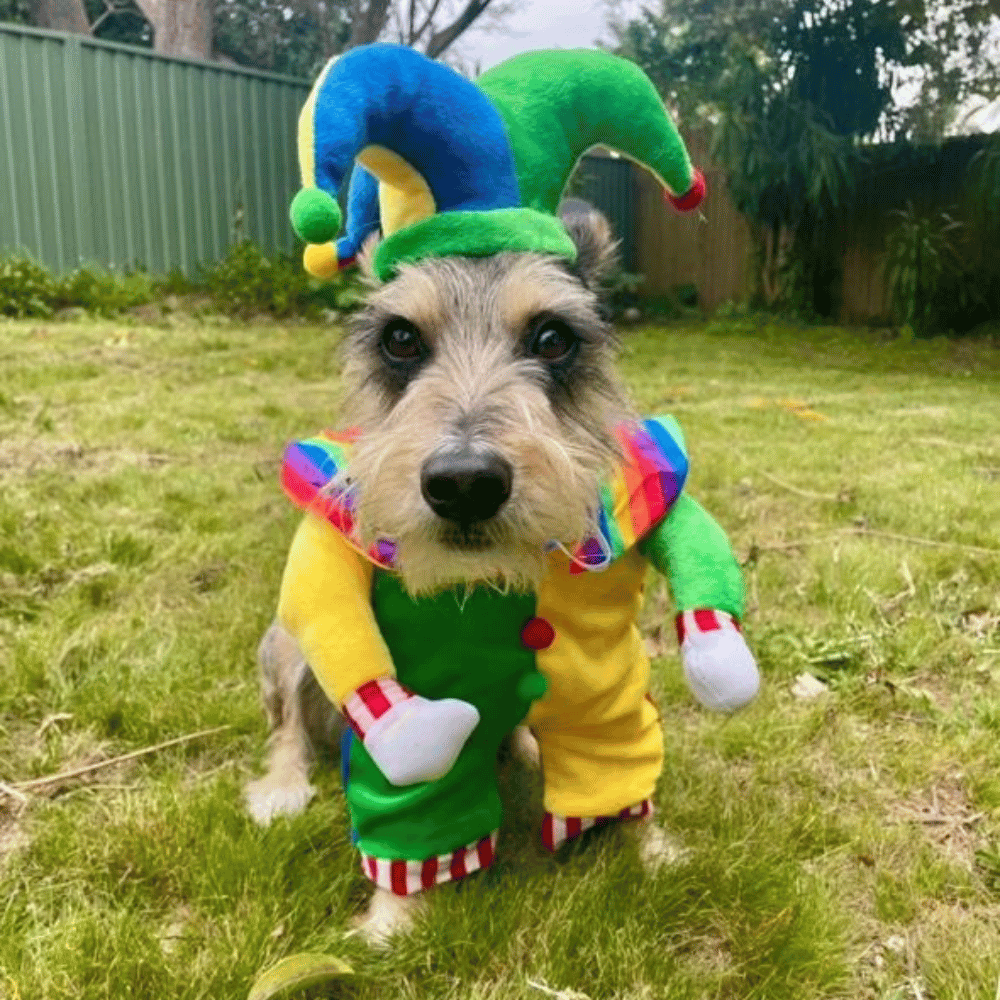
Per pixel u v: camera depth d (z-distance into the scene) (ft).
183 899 1.71
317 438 1.69
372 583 1.59
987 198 10.82
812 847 1.86
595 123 1.64
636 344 10.11
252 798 1.99
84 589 2.98
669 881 1.68
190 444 4.83
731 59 11.68
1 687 2.38
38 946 1.54
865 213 12.14
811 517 3.83
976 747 2.16
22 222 9.34
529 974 1.51
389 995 1.49
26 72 9.19
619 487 1.59
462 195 1.50
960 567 3.21
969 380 8.03
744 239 13.28
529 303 1.49
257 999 1.37
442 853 1.63
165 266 10.41
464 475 1.30
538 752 2.15
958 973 1.50
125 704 2.31
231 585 3.05
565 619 1.60
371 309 1.60
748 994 1.50
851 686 2.45
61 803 1.97
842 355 9.66
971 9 10.83
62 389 5.98
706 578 1.57
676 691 2.43
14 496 3.81
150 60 10.04
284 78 11.22
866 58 11.53
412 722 1.42
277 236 11.39
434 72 1.44
